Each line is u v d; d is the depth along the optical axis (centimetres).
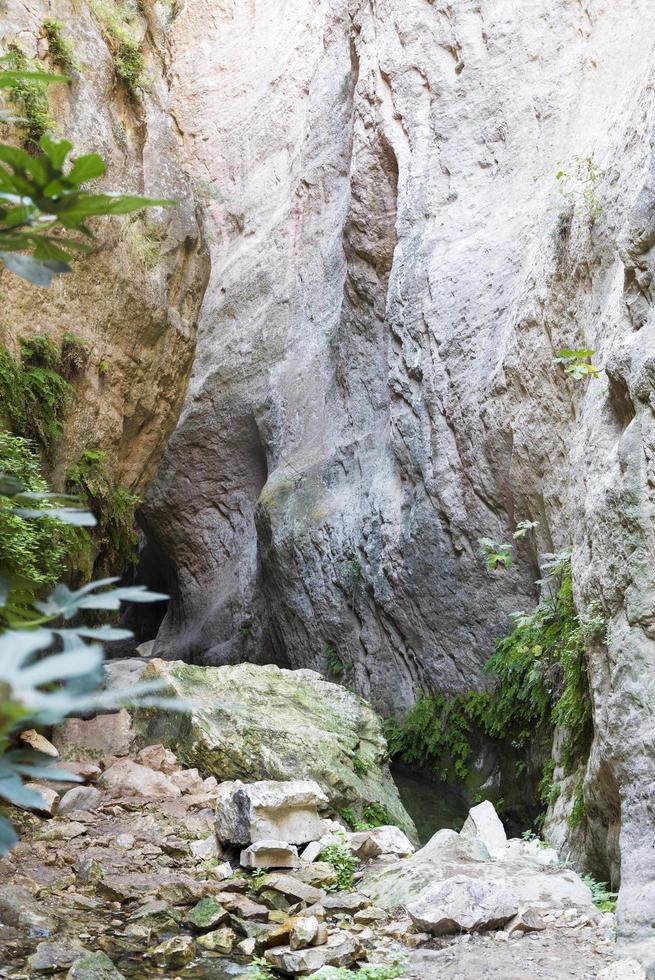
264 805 600
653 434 516
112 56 998
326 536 1204
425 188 1094
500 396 867
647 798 483
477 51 1077
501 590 907
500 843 662
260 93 1727
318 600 1207
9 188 101
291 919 485
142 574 1789
